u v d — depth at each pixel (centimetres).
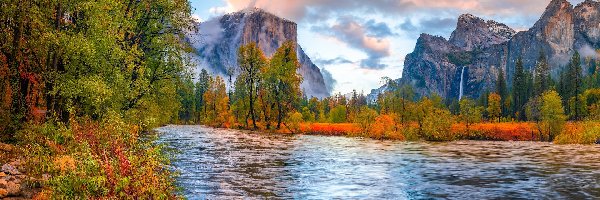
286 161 2956
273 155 3338
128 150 1264
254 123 8275
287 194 1788
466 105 7925
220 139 5197
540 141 6606
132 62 2498
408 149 4338
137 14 2939
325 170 2548
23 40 2297
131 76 2716
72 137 1495
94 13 2244
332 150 4006
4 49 2244
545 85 15562
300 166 2705
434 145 5094
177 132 7019
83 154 1117
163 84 3256
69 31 2244
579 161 3228
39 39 2188
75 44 2127
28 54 2362
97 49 2241
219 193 1741
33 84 2533
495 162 3123
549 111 6744
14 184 1338
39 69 2334
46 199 1204
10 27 2264
